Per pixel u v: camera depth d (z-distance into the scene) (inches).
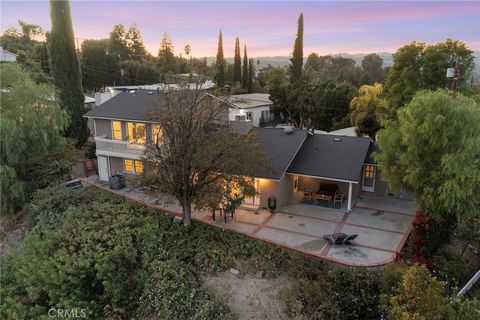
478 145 539.8
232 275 609.6
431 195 591.5
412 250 622.2
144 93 1183.6
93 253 626.2
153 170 706.8
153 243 688.4
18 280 645.3
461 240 692.7
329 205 856.9
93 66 2591.0
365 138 948.6
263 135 967.0
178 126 681.0
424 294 403.2
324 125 1704.0
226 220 770.8
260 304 554.3
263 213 812.6
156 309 576.1
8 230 934.4
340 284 547.5
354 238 653.3
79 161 1130.0
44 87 1000.2
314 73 3560.5
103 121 1051.9
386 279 518.9
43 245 662.5
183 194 712.4
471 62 1002.1
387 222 757.9
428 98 591.5
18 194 928.3
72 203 872.3
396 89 1071.6
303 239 681.6
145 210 816.9
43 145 974.4
